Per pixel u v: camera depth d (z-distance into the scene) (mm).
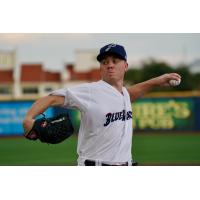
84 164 10195
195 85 28125
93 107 9977
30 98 28828
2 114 28266
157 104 27953
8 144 26469
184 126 27922
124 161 10266
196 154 24250
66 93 9945
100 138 10070
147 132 27969
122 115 10219
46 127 9750
